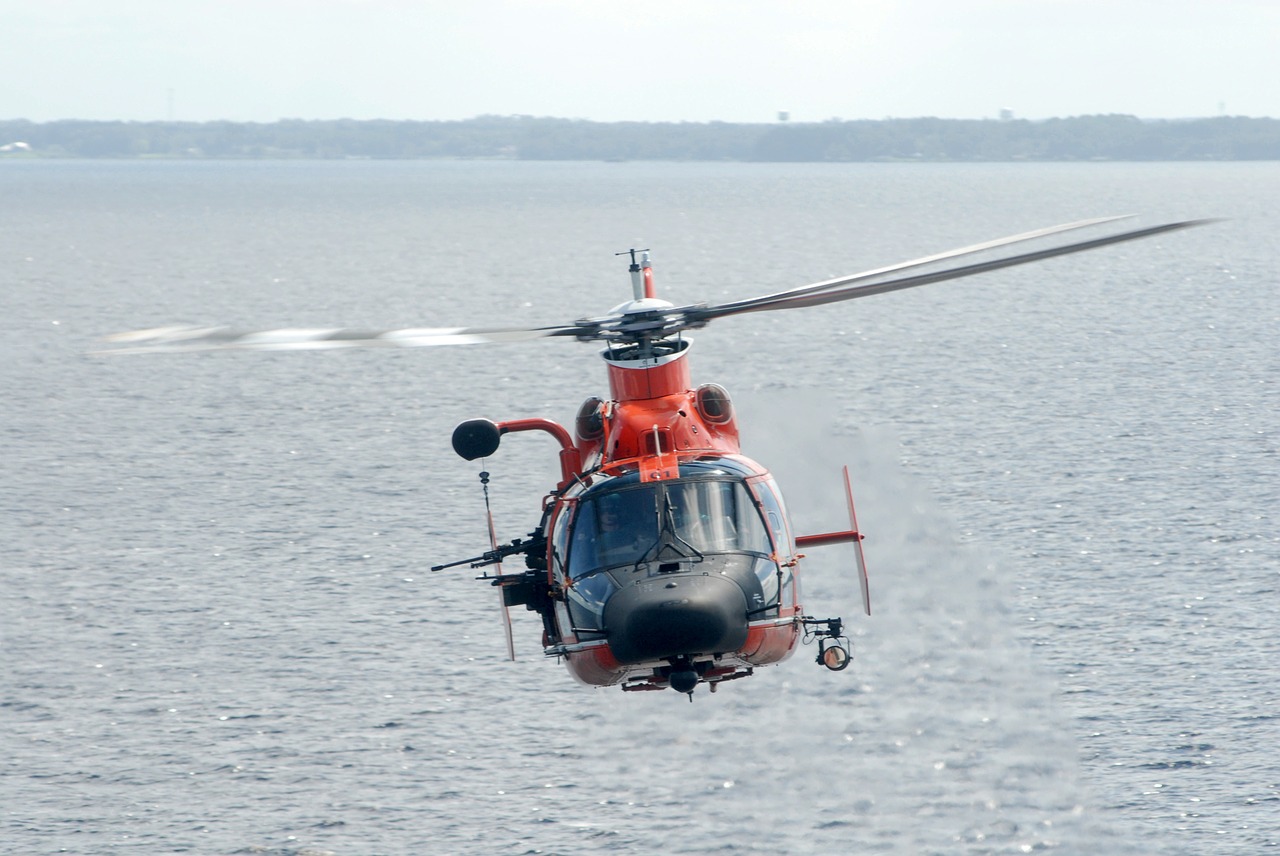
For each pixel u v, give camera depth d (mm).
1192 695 119625
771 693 125125
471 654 135500
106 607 150125
